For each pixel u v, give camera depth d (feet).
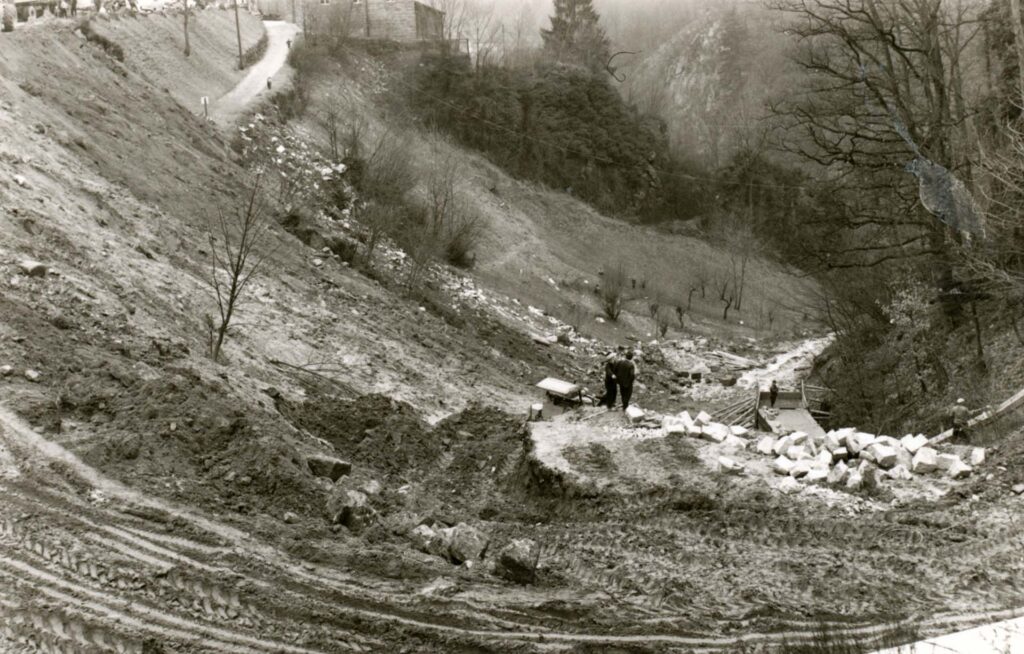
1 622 29.48
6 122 84.53
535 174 279.28
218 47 227.81
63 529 35.12
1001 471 50.19
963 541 42.93
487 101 276.62
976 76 107.65
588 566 41.09
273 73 226.99
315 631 32.12
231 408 46.52
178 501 38.83
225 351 68.95
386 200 165.37
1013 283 78.28
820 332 195.93
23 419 41.83
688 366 159.12
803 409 74.59
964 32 112.16
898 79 102.99
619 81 383.86
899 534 44.01
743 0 405.39
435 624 33.78
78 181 84.43
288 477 42.37
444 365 100.63
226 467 42.47
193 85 191.62
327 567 36.58
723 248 279.08
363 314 103.86
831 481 50.39
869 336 104.58
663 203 303.89
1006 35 101.35
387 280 129.80
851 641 34.04
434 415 78.13
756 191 295.07
